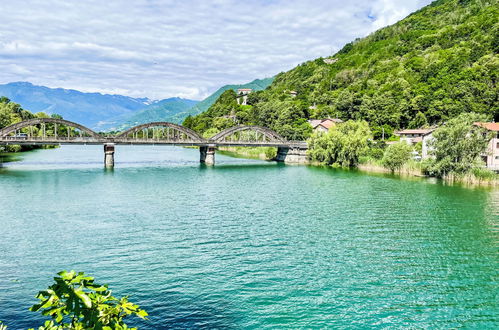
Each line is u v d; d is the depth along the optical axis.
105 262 29.94
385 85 160.62
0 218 42.94
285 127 149.75
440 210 48.66
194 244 34.66
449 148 71.44
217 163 114.81
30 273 27.58
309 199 56.16
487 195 58.12
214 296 24.77
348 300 24.75
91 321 7.95
